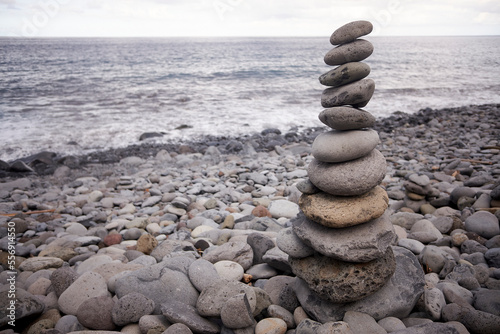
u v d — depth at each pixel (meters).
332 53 2.45
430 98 19.06
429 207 4.77
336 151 2.38
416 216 4.30
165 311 2.39
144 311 2.48
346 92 2.37
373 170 2.40
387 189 5.66
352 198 2.50
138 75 28.00
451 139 9.91
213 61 43.66
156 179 7.37
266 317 2.62
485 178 5.28
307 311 2.56
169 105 16.86
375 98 19.20
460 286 2.81
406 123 12.79
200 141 11.37
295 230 2.66
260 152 9.93
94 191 6.36
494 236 3.65
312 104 17.41
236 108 16.45
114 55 51.22
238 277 3.07
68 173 8.30
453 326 2.17
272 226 4.30
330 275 2.43
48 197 6.49
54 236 4.66
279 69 33.94
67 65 34.69
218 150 9.94
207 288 2.59
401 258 2.80
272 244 3.43
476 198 4.66
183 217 5.21
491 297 2.52
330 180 2.42
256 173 7.14
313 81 25.72
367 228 2.46
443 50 68.56
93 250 4.21
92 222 5.23
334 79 2.45
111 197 6.30
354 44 2.40
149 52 60.50
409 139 10.55
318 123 13.79
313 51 67.94
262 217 4.49
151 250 3.86
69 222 5.18
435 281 2.97
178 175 7.73
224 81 25.61
